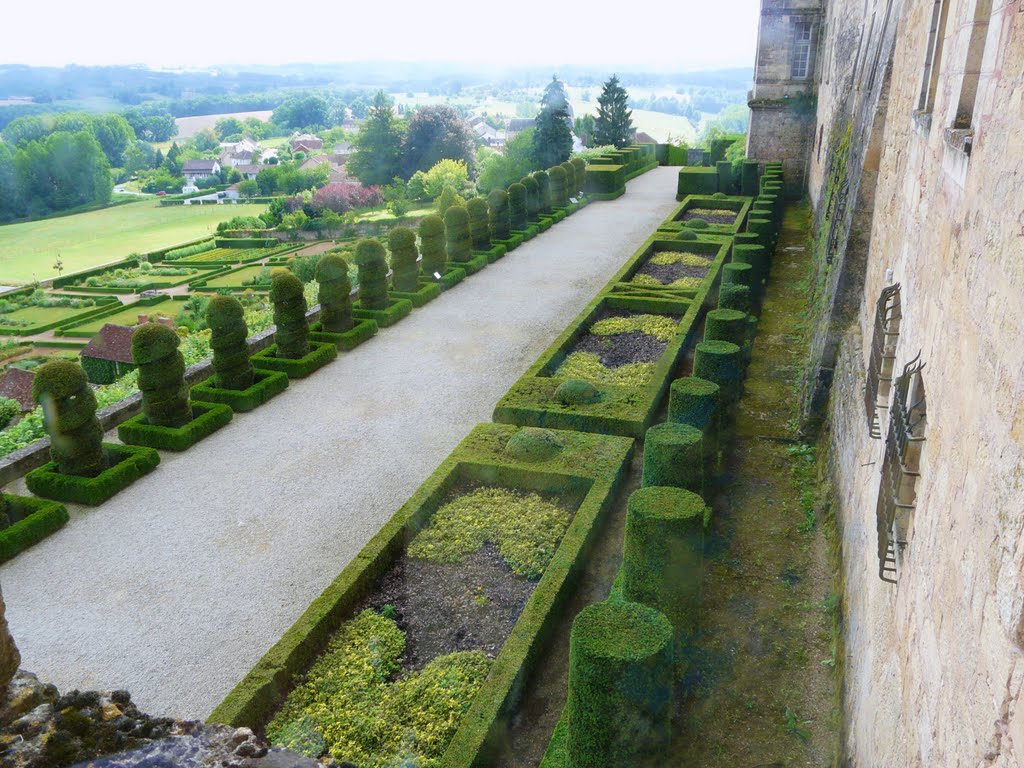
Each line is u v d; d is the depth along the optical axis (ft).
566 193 99.14
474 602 26.12
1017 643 7.19
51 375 33.50
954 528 10.31
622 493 33.14
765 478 33.30
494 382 46.21
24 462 36.27
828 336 35.04
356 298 61.98
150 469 36.88
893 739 12.89
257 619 26.68
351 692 22.29
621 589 24.27
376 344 53.47
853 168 39.63
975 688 8.45
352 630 24.90
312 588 28.19
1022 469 7.55
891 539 14.70
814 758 19.51
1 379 61.11
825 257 46.06
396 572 27.94
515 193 84.74
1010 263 8.81
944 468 11.46
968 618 9.04
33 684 8.98
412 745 20.30
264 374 46.68
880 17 40.45
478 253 75.10
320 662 23.61
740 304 45.73
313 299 74.84
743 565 27.27
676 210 90.22
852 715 17.94
